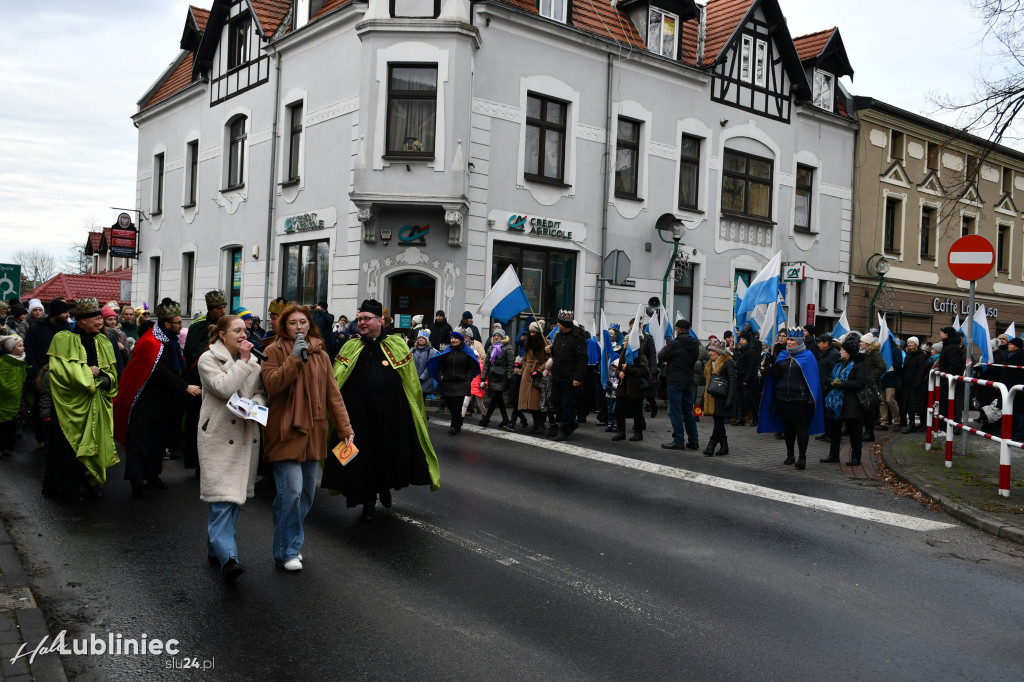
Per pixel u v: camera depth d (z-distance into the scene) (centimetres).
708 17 2311
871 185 2594
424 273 1731
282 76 2042
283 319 538
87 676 381
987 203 3056
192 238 2447
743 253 2248
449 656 411
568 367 1166
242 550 582
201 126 2405
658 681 388
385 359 678
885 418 1482
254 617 456
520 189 1812
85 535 609
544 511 726
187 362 848
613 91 1967
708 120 2161
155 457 770
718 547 629
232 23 2252
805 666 412
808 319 2270
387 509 716
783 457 1109
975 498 802
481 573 544
